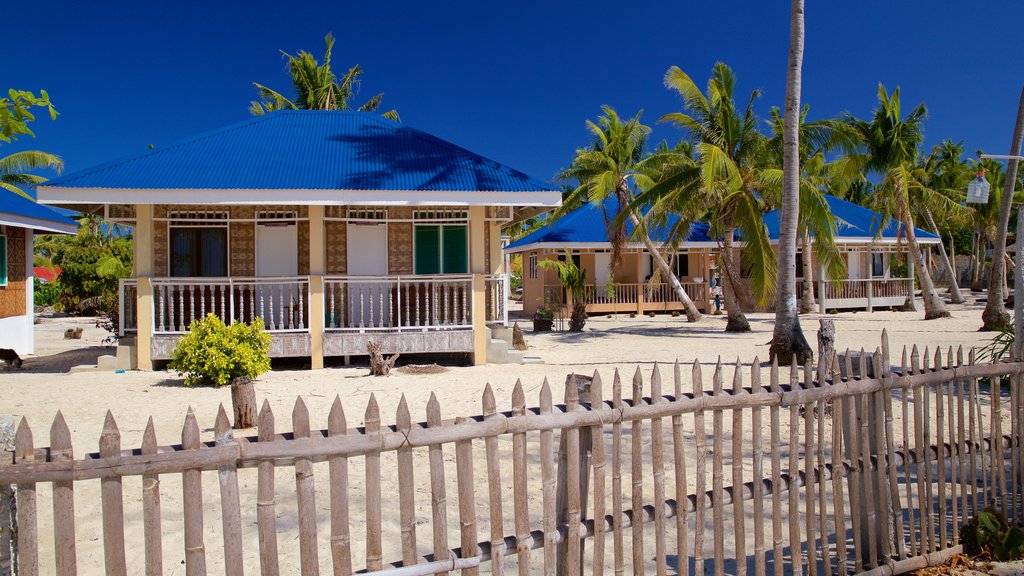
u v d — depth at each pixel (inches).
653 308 1301.7
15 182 1316.4
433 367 539.5
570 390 143.2
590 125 1031.6
